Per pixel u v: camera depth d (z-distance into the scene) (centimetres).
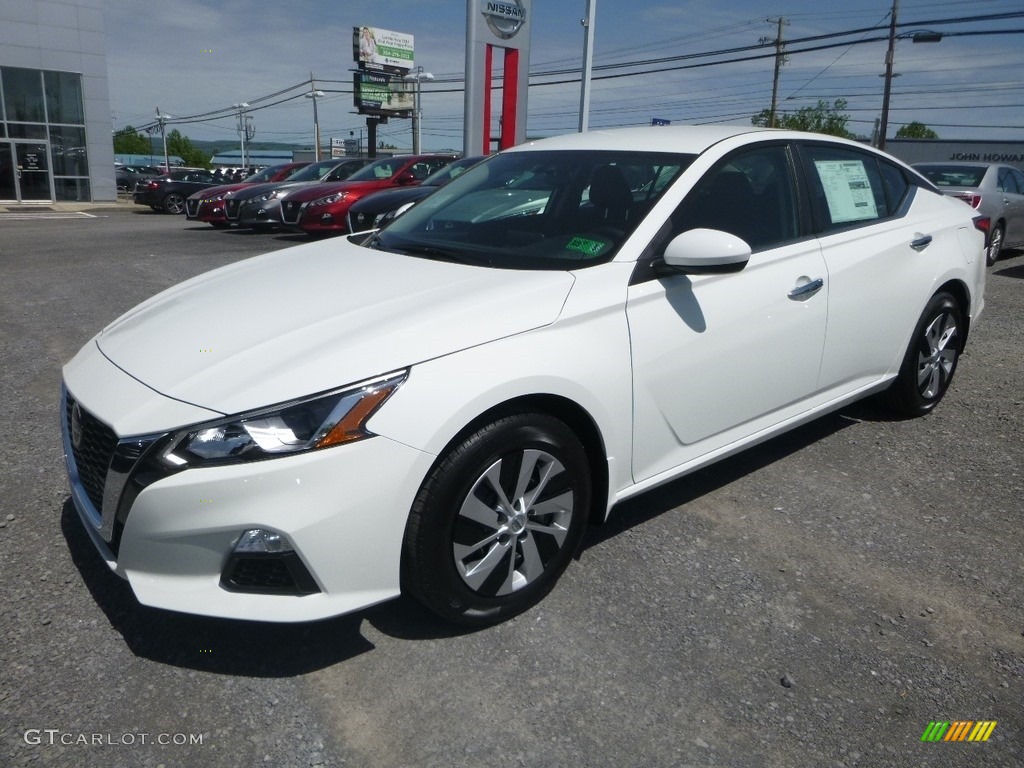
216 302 293
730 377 320
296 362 234
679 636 263
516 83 1789
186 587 228
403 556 243
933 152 3862
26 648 249
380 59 5231
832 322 362
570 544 280
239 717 224
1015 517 348
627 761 212
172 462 221
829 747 219
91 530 254
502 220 339
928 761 215
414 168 1354
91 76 2858
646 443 296
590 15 1539
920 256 416
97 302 763
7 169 2777
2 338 620
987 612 279
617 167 338
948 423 459
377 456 226
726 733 222
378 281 293
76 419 257
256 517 218
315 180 1563
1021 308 776
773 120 4466
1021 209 1059
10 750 210
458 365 242
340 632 262
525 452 257
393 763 210
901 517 346
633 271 290
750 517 344
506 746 216
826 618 275
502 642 259
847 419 464
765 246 338
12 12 2673
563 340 266
